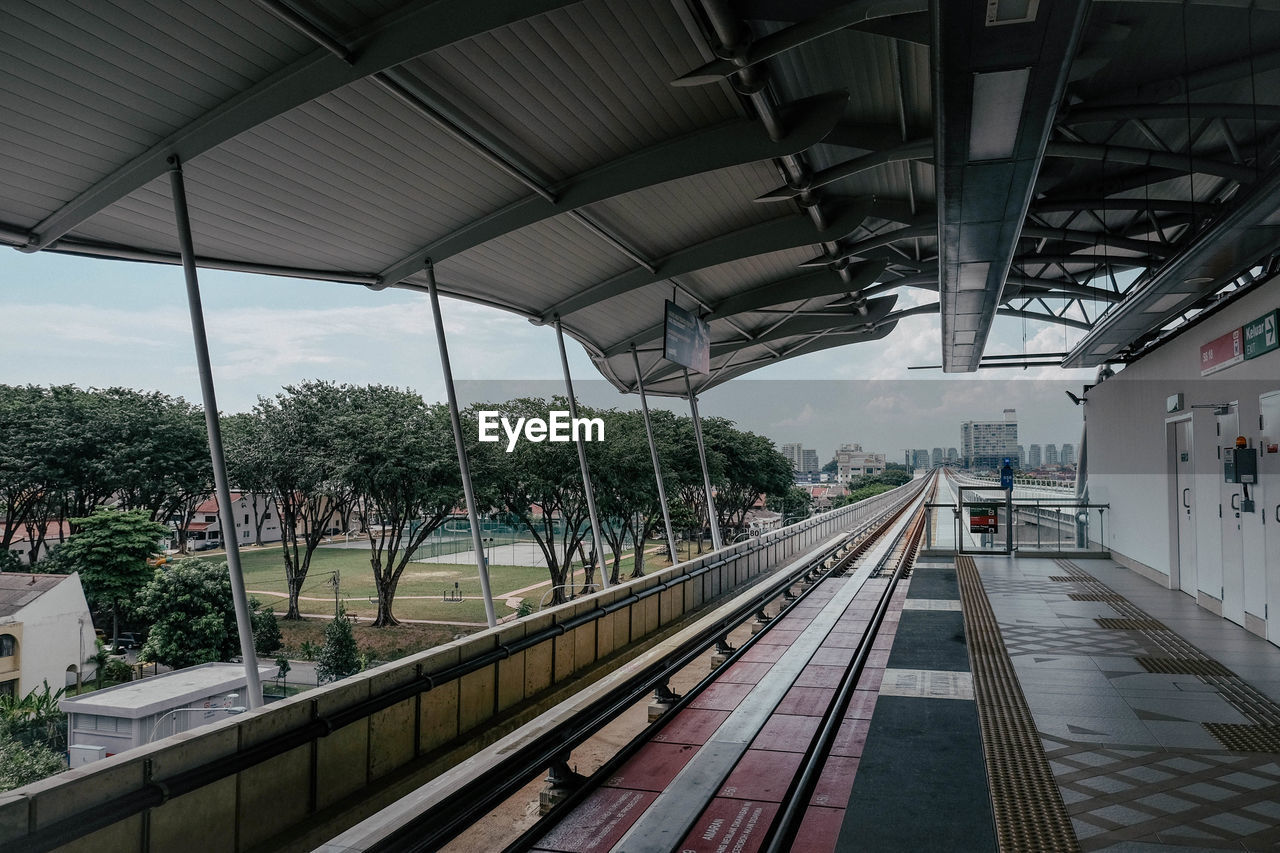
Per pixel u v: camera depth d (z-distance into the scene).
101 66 7.37
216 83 7.94
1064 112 11.50
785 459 46.59
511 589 41.62
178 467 36.88
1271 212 7.91
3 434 33.94
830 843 4.31
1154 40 10.31
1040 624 10.48
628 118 10.17
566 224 13.52
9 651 24.19
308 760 5.72
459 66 8.45
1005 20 5.09
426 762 6.99
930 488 82.19
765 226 15.08
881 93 11.04
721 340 25.61
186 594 26.72
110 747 14.98
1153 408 14.77
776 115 9.77
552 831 4.85
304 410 31.98
